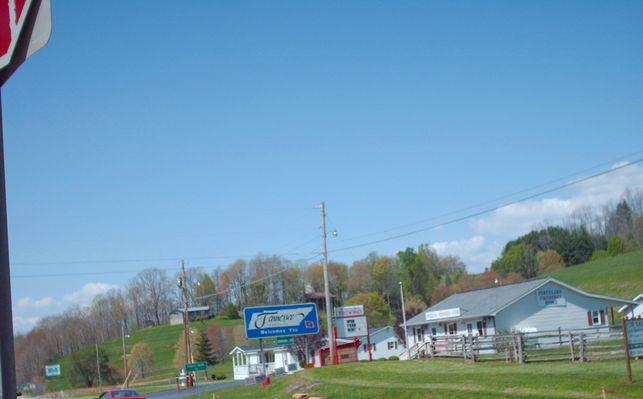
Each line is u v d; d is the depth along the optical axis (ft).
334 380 116.98
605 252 387.96
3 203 11.92
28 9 11.77
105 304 409.08
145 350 308.40
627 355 72.18
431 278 410.52
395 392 90.27
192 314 295.89
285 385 126.93
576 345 114.52
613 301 176.96
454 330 184.34
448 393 81.87
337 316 162.81
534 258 416.26
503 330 159.63
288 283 370.94
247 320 157.48
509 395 73.77
